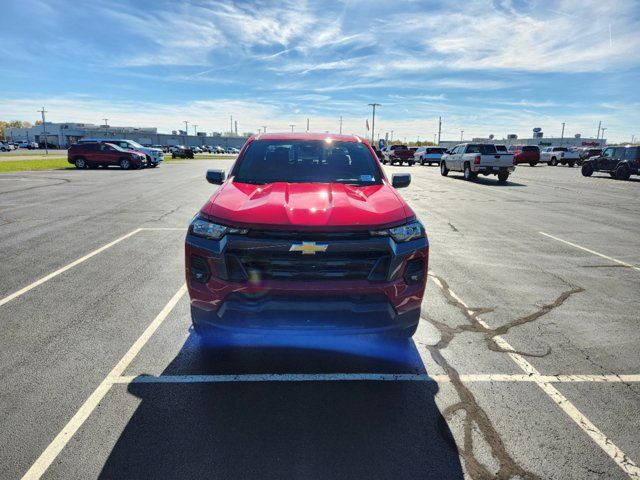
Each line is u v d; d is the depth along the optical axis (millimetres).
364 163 4055
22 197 11969
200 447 2240
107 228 7773
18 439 2271
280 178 3742
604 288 4812
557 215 9930
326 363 3129
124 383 2822
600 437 2355
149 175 20656
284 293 2668
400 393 2760
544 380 2926
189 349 3297
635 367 3109
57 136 108688
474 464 2146
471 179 20000
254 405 2613
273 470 2086
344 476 2055
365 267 2744
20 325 3670
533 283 4961
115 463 2115
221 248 2742
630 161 21547
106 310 4008
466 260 5930
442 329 3695
